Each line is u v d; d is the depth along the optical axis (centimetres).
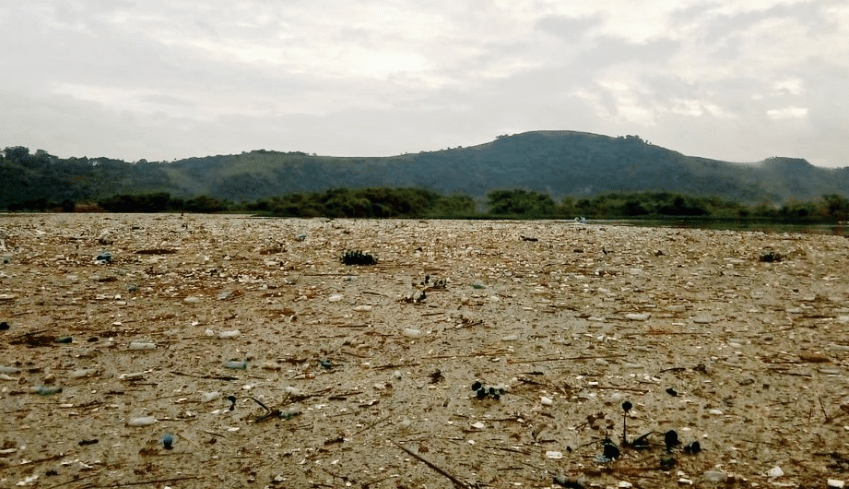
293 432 596
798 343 854
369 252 1608
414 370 761
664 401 668
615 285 1253
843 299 1120
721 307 1066
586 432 600
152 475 510
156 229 2208
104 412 628
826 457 540
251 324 947
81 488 485
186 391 689
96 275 1262
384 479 508
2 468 511
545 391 696
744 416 629
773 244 1883
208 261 1462
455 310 1034
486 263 1480
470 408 653
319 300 1100
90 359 777
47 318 945
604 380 728
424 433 596
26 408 628
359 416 633
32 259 1411
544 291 1184
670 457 542
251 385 710
